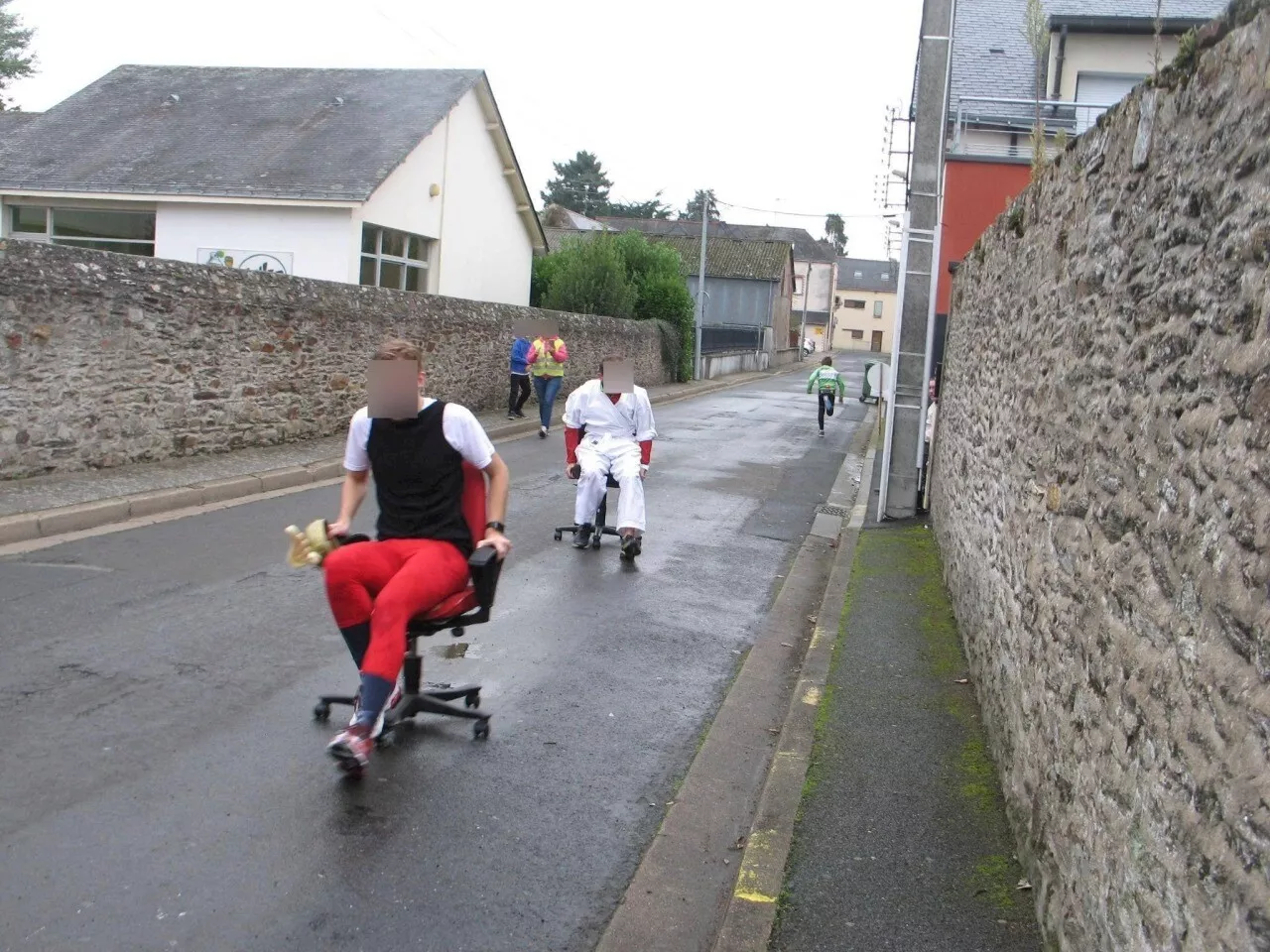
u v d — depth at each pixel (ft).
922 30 37.40
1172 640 9.00
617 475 31.81
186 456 40.47
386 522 16.38
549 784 16.14
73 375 35.12
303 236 69.46
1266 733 6.91
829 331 269.64
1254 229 8.05
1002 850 14.12
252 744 16.46
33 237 75.05
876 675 21.43
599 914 12.71
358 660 16.28
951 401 33.32
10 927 11.34
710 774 17.02
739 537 36.47
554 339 61.00
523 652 22.36
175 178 70.38
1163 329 10.32
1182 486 9.25
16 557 26.63
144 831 13.58
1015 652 16.24
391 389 15.66
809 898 12.73
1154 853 8.70
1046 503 15.11
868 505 43.21
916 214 38.37
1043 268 17.53
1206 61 9.71
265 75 86.38
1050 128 56.70
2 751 15.57
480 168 84.99
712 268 189.16
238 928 11.68
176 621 22.22
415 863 13.43
